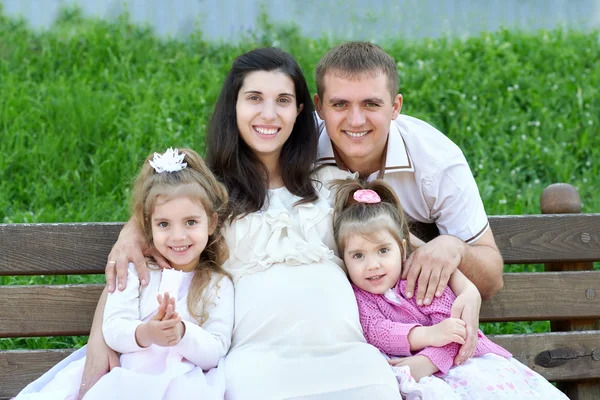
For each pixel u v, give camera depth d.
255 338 2.62
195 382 2.44
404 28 6.80
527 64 5.82
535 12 7.09
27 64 5.44
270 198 2.88
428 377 2.55
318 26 6.67
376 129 2.91
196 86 5.29
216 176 2.90
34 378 2.87
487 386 2.56
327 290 2.68
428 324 2.76
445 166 3.00
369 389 2.45
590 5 7.16
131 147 4.51
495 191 4.55
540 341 3.09
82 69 5.44
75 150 4.55
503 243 3.15
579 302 3.14
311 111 3.01
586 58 6.08
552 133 5.14
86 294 2.90
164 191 2.61
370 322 2.74
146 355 2.52
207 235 2.68
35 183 4.29
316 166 3.02
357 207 2.78
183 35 6.27
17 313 2.86
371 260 2.74
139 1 6.43
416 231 3.17
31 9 6.29
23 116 4.77
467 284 2.78
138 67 5.58
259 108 2.86
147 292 2.64
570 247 3.18
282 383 2.46
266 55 2.91
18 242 2.89
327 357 2.54
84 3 6.42
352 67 2.86
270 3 6.63
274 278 2.69
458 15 6.92
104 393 2.37
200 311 2.65
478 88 5.45
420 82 5.48
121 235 2.75
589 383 3.16
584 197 4.66
